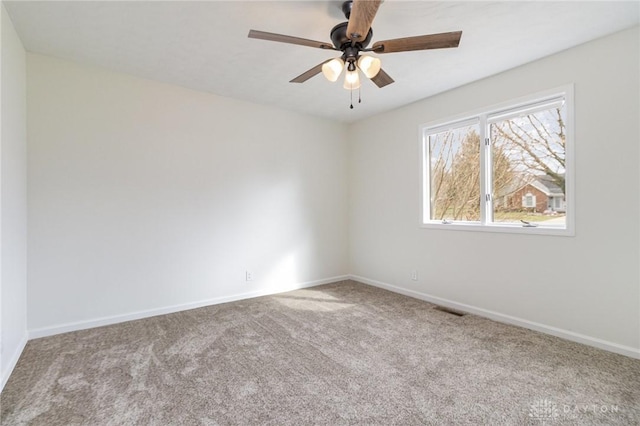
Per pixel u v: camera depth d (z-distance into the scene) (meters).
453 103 3.48
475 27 2.28
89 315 2.91
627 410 1.72
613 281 2.40
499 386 1.96
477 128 3.35
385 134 4.32
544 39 2.45
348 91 3.54
